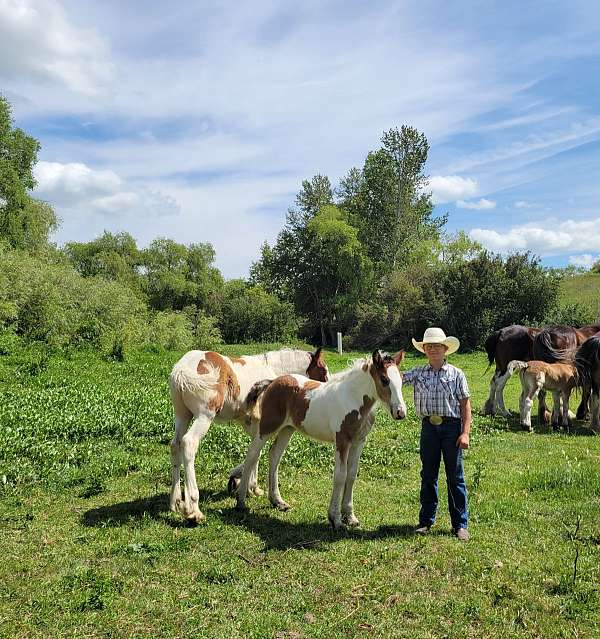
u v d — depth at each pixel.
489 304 32.22
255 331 52.62
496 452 9.04
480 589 4.46
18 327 21.03
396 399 5.48
